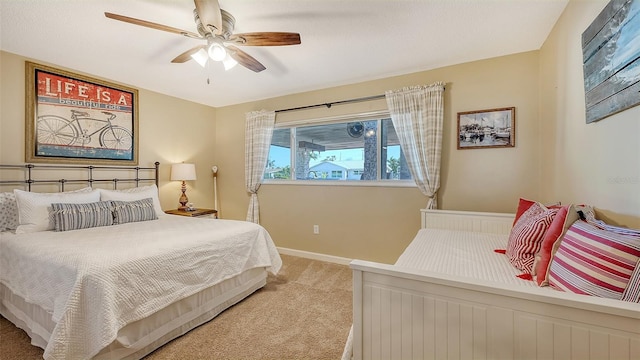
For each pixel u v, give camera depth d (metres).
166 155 3.72
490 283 0.87
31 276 1.64
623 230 1.03
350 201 3.34
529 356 0.83
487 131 2.60
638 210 1.13
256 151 3.88
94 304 1.39
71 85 2.82
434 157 2.74
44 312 1.60
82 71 2.89
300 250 3.68
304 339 1.82
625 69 1.16
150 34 2.16
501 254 1.72
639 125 1.11
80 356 1.36
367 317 1.04
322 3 1.79
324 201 3.51
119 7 1.81
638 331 0.72
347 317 2.10
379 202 3.17
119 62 2.68
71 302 1.35
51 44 2.31
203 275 1.97
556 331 0.80
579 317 0.77
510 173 2.53
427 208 2.79
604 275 0.94
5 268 1.87
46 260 1.58
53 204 2.32
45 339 1.57
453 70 2.76
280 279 2.87
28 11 1.84
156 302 1.66
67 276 1.46
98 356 1.41
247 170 4.01
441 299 0.93
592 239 1.05
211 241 2.09
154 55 2.53
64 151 2.77
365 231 3.25
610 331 0.74
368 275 1.04
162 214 3.19
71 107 2.82
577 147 1.70
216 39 1.84
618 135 1.26
